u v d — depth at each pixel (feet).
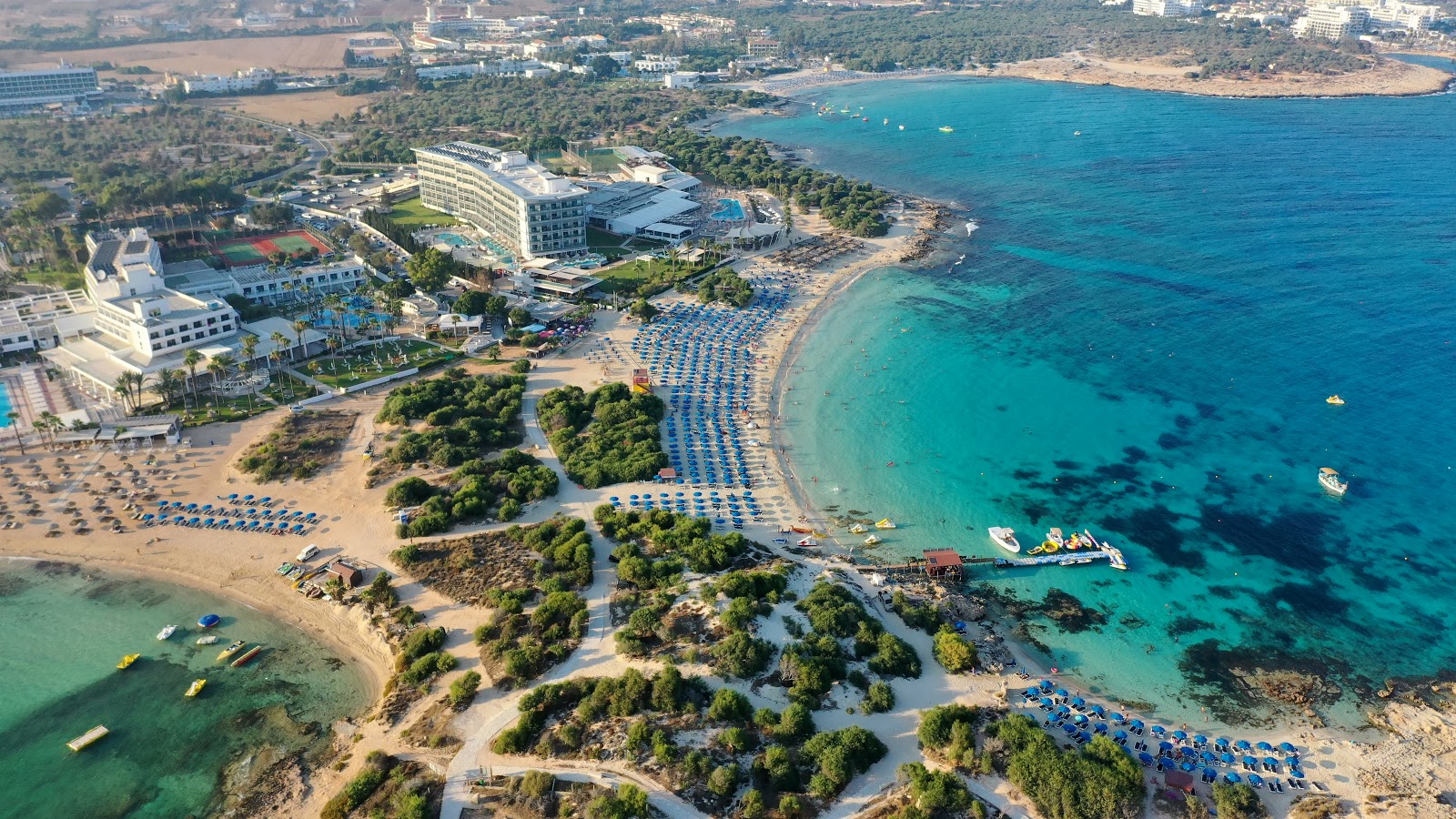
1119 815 431.02
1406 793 465.47
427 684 506.07
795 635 538.88
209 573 611.47
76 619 570.05
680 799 431.43
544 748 457.68
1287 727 514.27
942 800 431.02
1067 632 588.09
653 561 606.14
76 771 467.52
